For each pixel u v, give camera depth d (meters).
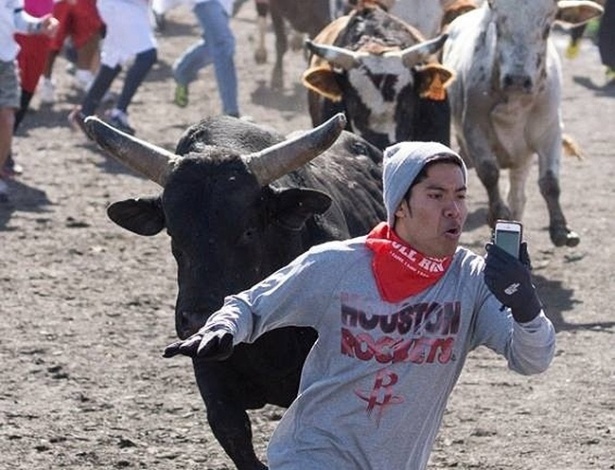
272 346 11.27
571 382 15.66
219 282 10.68
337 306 8.55
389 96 19.41
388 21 20.77
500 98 20.45
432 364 8.53
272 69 39.12
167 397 15.11
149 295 19.22
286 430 8.81
